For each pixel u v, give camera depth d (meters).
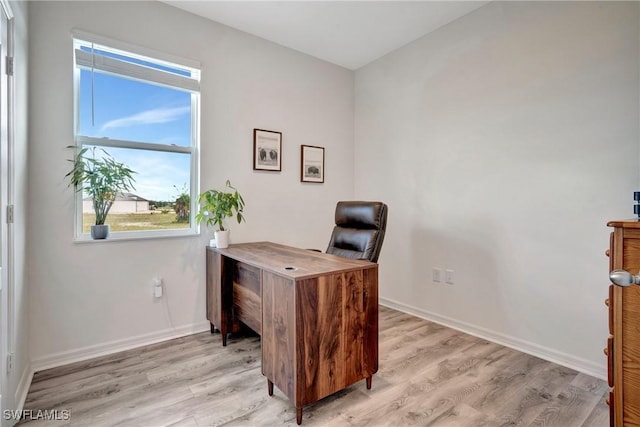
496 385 1.94
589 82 2.05
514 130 2.43
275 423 1.61
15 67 1.64
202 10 2.66
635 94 1.89
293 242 3.37
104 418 1.64
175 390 1.88
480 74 2.64
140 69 2.44
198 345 2.49
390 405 1.75
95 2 2.26
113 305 2.36
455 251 2.85
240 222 2.88
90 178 2.22
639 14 1.86
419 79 3.14
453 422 1.61
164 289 2.58
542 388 1.91
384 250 3.53
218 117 2.84
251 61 3.04
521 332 2.41
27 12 1.95
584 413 1.68
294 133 3.36
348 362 1.77
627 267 0.98
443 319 2.95
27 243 1.98
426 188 3.09
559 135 2.19
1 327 1.41
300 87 3.40
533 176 2.33
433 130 3.02
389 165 3.47
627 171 1.92
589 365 2.07
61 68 2.14
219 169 2.85
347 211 2.51
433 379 2.00
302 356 1.59
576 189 2.12
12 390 1.58
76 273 2.21
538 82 2.29
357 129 3.87
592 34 2.04
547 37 2.24
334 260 2.06
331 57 3.54
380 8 2.64
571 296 2.16
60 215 2.15
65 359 2.18
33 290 2.05
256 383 1.97
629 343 0.98
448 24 2.87
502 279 2.52
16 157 1.68
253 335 2.70
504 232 2.50
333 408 1.72
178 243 2.64
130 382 1.96
